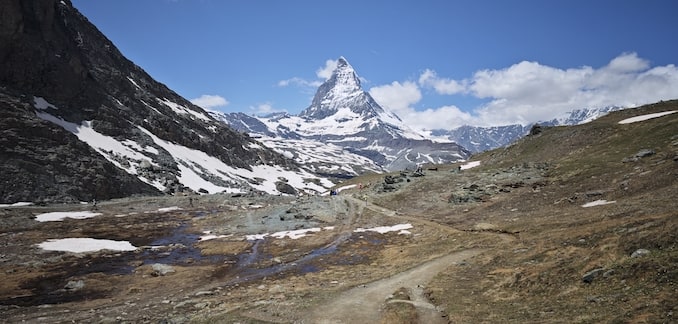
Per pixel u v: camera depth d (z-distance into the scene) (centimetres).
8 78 14500
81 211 10262
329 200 11238
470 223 7306
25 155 11762
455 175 11844
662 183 5828
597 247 3222
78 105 16975
